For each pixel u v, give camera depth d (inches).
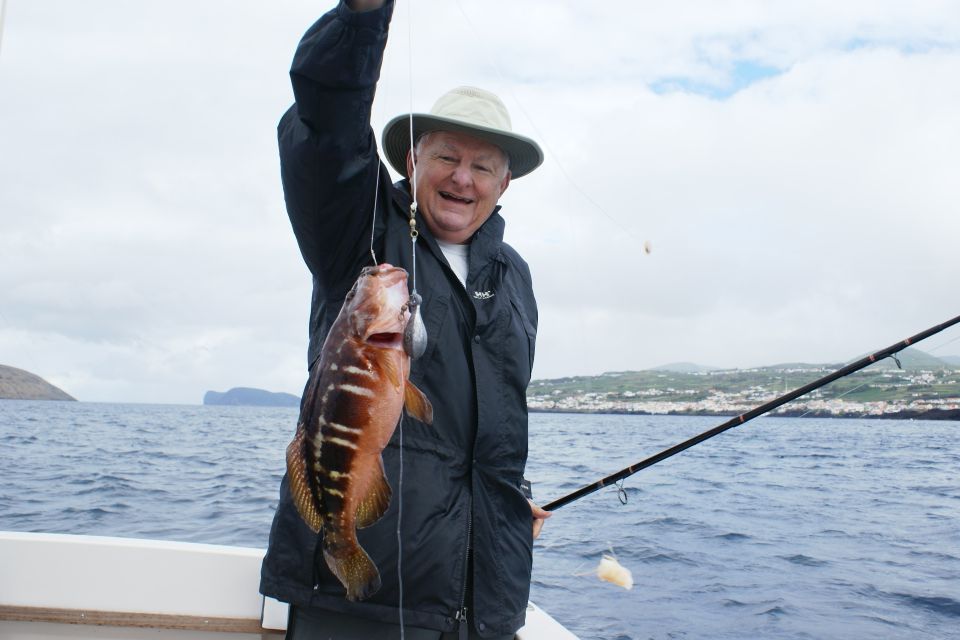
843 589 257.6
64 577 125.6
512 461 96.6
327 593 83.2
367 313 74.4
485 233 101.7
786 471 615.2
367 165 83.4
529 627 123.5
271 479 510.9
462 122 94.9
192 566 128.1
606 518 385.4
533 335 109.2
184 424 1453.0
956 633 212.8
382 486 75.4
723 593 250.2
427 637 86.8
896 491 490.6
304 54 75.3
